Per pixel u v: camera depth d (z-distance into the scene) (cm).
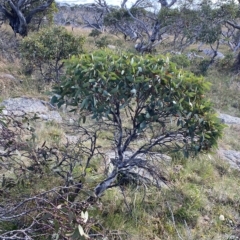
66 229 232
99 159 420
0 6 1384
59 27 887
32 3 1465
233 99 967
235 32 2141
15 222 278
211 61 1371
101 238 267
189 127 289
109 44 1652
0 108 321
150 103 284
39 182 331
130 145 440
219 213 370
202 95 294
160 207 357
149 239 317
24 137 455
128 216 335
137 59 289
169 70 283
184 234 330
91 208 265
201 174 445
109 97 276
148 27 2036
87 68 269
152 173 355
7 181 321
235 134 673
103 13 2608
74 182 309
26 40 863
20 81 812
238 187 430
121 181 368
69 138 502
